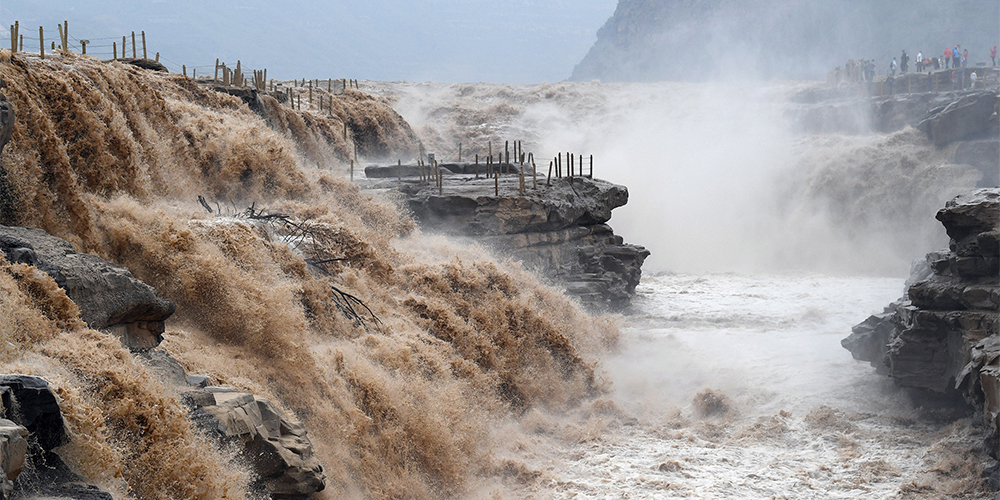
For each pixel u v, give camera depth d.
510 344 31.92
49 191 22.53
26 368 12.32
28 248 15.18
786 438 27.50
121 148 28.09
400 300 30.69
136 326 17.20
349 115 75.44
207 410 14.65
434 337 29.27
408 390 23.95
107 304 16.02
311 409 20.61
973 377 23.81
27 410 10.65
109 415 12.91
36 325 13.69
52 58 29.58
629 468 24.89
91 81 29.50
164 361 15.96
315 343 24.19
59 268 15.41
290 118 55.62
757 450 26.52
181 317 21.28
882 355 31.38
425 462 22.70
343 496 19.00
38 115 23.08
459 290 33.31
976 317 25.38
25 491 10.29
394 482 21.09
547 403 31.33
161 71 50.25
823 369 33.75
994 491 22.00
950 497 22.14
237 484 13.91
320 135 61.22
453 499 22.42
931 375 27.31
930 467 23.88
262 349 21.27
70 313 14.49
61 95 25.86
